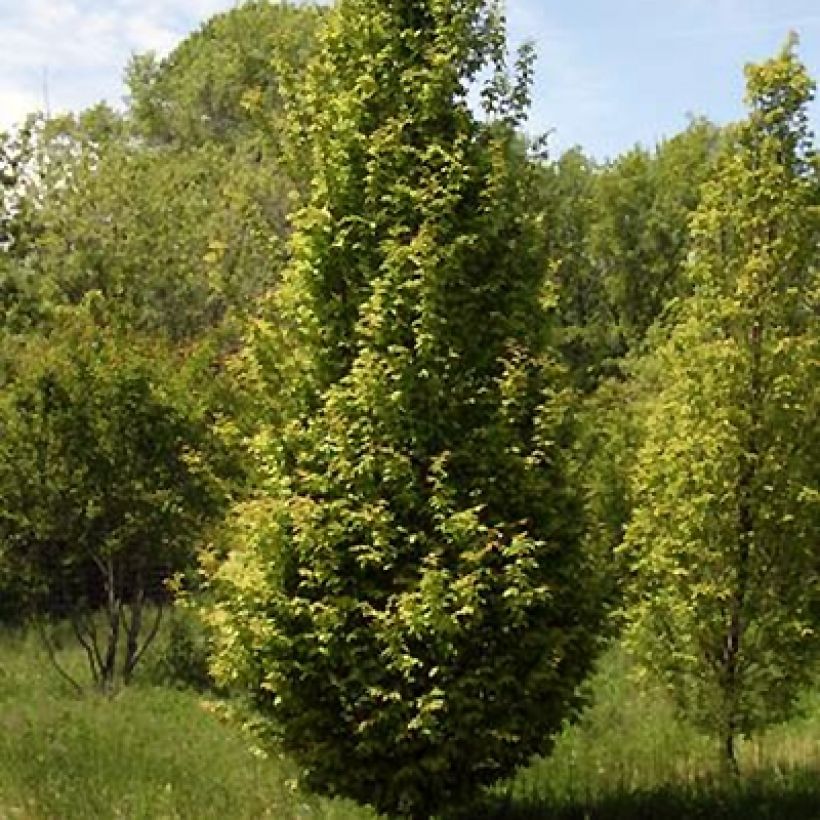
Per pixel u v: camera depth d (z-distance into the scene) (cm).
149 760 1355
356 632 911
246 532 977
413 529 935
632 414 2214
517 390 948
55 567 2081
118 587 2047
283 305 1019
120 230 3281
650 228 4956
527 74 1030
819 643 1202
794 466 1172
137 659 2036
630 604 1308
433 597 870
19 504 1977
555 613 972
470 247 963
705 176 1267
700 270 1237
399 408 923
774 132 1213
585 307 5166
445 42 988
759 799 1115
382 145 967
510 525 922
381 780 957
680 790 1160
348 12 1025
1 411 2005
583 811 1092
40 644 2392
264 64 5328
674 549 1229
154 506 1972
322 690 955
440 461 917
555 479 984
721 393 1188
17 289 2216
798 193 1183
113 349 2020
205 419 1980
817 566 1190
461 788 961
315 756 945
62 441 1975
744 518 1191
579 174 5109
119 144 3856
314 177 1013
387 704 923
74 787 1220
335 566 922
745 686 1220
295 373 1000
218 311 3325
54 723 1567
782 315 1188
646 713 1591
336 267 994
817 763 1257
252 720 998
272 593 940
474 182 991
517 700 948
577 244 5019
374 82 981
